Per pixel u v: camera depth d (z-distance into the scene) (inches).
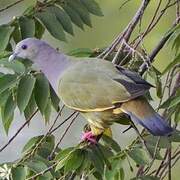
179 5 411.5
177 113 352.2
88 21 404.5
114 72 339.3
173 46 353.1
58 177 350.6
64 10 401.4
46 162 357.4
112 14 617.6
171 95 364.8
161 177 388.5
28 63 368.5
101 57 383.6
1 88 354.6
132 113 326.3
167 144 351.9
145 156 344.8
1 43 378.3
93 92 336.2
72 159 329.1
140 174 365.4
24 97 353.1
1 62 367.9
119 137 568.1
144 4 385.4
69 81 345.7
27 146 385.1
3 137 601.0
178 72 376.5
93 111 338.3
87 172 343.6
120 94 328.2
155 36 545.6
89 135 346.9
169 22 561.6
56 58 360.5
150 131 320.8
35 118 615.8
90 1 406.9
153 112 326.6
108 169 344.8
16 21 388.5
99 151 339.6
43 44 364.8
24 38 385.7
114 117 339.0
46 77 362.6
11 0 585.9
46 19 389.7
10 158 591.8
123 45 376.5
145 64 355.6
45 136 374.3
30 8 398.9
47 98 360.8
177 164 544.1
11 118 367.9
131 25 383.9
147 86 330.0
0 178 347.3
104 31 611.5
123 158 347.6
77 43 602.5
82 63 351.3
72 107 344.8
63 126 581.0
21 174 346.9
